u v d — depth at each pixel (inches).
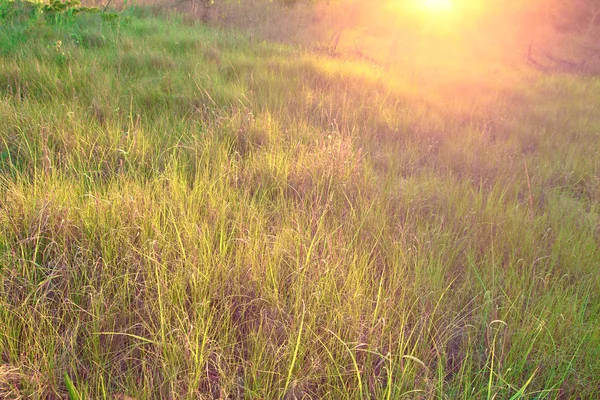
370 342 84.8
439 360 80.7
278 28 452.4
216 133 164.4
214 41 331.0
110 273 93.3
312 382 78.4
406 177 170.1
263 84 242.5
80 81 202.8
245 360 82.9
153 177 129.3
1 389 68.3
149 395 72.1
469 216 137.9
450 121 240.8
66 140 142.3
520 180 177.8
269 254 102.8
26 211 102.2
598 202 170.7
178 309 85.6
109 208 108.0
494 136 239.6
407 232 124.0
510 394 81.8
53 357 74.8
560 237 129.0
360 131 203.5
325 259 101.6
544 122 268.8
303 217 123.9
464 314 101.7
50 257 97.3
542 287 109.1
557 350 89.6
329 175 145.3
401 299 96.3
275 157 153.5
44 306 83.5
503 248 124.7
